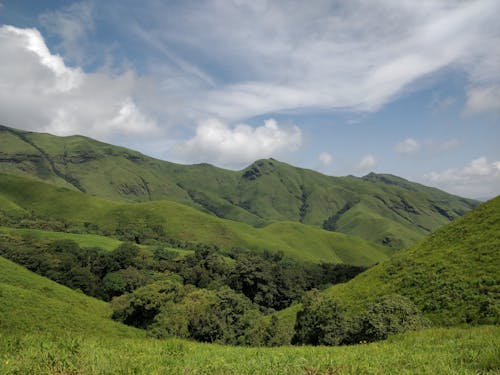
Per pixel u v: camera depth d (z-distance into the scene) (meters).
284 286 98.12
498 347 9.51
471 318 24.41
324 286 112.75
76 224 183.88
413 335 15.52
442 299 28.20
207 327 47.53
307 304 31.33
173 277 101.69
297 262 164.25
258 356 10.16
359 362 9.16
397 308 23.44
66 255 100.75
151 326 52.47
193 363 8.78
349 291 40.88
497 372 7.93
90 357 8.21
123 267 109.56
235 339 44.69
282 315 48.31
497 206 40.47
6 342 9.29
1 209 176.38
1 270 63.66
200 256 119.31
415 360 9.34
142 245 151.25
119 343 11.42
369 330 21.94
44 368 7.21
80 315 46.75
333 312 28.69
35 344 9.36
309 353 11.03
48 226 152.12
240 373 7.87
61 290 69.31
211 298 60.44
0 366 7.31
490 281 27.20
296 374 7.86
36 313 40.09
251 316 47.97
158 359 8.92
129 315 65.25
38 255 93.44
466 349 10.46
